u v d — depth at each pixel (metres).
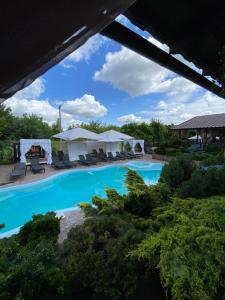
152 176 16.45
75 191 12.56
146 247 2.45
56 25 0.57
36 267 2.32
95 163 19.05
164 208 3.60
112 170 17.77
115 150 24.36
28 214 9.11
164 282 2.20
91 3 0.62
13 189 11.26
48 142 18.38
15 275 2.19
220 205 2.97
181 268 2.13
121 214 3.73
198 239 2.34
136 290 2.41
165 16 1.80
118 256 2.47
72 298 2.39
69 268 2.45
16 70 0.55
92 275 2.38
